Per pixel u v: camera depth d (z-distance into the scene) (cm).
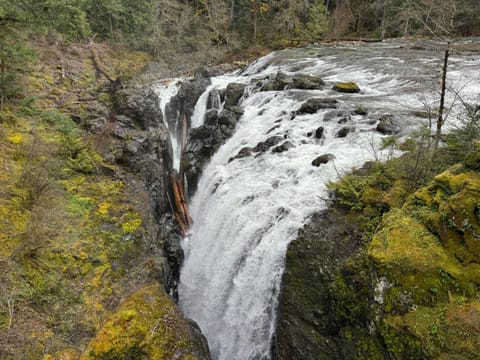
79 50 2064
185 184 1292
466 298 379
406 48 2241
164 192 1199
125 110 1467
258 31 3325
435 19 793
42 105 1357
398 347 398
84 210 923
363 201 626
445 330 366
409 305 404
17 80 1231
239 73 2186
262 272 679
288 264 616
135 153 1218
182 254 999
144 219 976
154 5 2705
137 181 1140
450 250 413
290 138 984
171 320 564
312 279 575
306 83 1378
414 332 380
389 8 2938
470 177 439
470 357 341
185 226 1132
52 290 685
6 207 801
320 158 809
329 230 617
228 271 781
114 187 1067
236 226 794
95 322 655
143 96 1530
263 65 2108
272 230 696
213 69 2380
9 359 535
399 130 869
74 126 1291
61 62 1791
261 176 875
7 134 1052
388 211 572
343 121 973
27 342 570
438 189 471
